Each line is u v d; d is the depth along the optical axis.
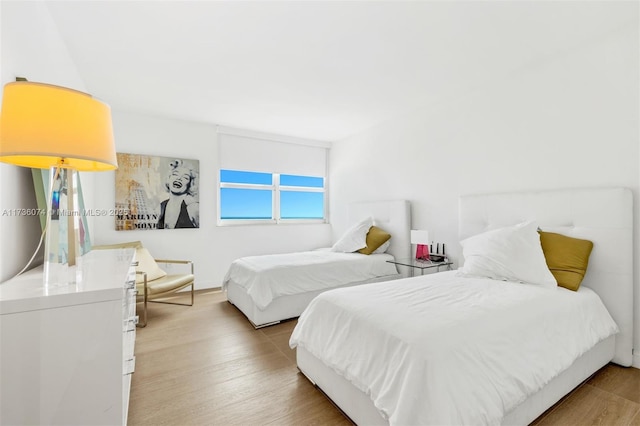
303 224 5.23
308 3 1.88
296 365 2.22
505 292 1.91
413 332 1.35
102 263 1.76
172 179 4.09
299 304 3.17
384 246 4.04
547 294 1.90
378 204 4.27
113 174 3.76
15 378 1.04
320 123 4.38
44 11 1.86
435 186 3.57
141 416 1.65
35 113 1.17
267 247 4.86
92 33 2.18
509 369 1.38
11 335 1.03
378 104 3.63
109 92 3.24
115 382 1.17
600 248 2.19
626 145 2.16
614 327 2.04
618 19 2.05
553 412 1.65
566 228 2.38
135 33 2.18
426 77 2.91
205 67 2.71
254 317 2.93
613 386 1.89
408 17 2.02
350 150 5.00
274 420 1.62
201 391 1.88
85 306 1.13
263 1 1.86
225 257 4.51
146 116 3.97
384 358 1.39
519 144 2.78
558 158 2.52
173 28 2.13
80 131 1.27
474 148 3.16
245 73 2.83
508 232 2.42
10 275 1.44
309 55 2.51
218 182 4.47
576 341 1.75
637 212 2.11
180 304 3.67
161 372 2.10
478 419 1.18
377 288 2.05
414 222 3.84
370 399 1.43
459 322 1.43
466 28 2.14
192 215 4.23
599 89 2.29
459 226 3.16
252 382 1.99
